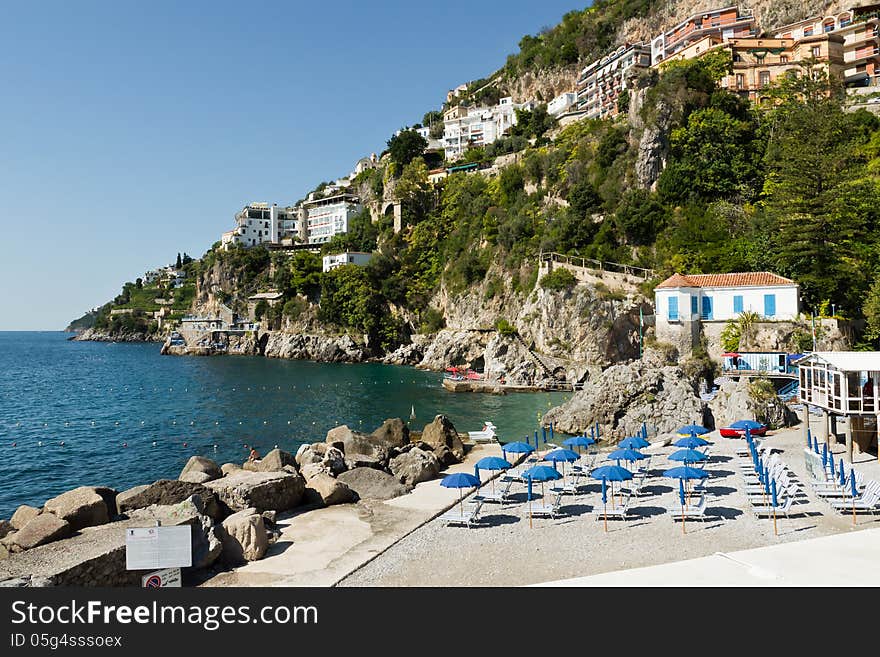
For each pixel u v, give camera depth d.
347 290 124.81
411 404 65.00
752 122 79.19
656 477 28.64
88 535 17.67
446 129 176.25
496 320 97.19
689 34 114.25
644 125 81.19
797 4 112.81
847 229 55.69
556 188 95.56
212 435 50.94
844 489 22.00
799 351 50.06
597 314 72.81
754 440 34.72
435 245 121.88
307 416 59.12
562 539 20.55
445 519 22.69
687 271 67.62
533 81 170.00
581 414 45.34
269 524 22.31
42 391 86.81
